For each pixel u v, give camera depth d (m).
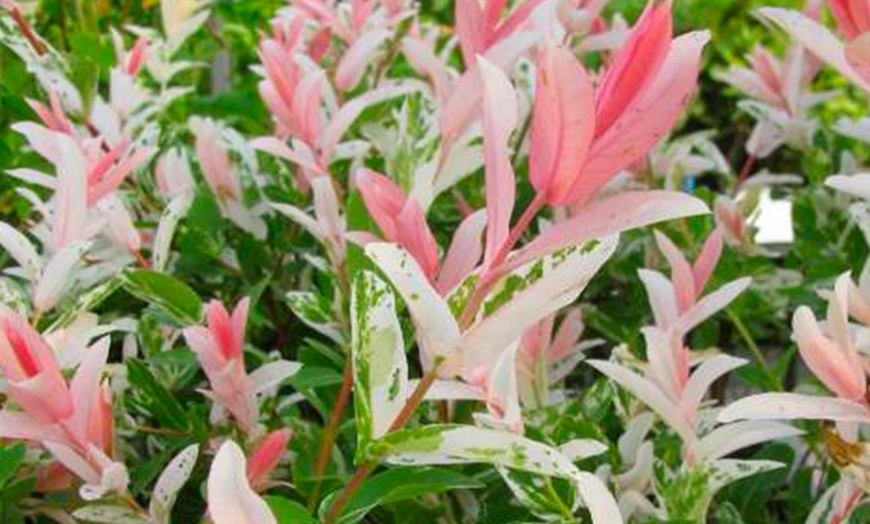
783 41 1.59
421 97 0.59
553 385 0.63
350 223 0.56
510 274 0.41
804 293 0.73
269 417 0.57
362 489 0.46
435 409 0.56
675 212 0.39
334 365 0.61
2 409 0.51
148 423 0.63
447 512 0.54
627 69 0.38
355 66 0.76
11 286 0.55
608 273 0.81
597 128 0.39
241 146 0.75
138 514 0.49
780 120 0.88
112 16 1.19
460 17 0.50
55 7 1.08
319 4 0.85
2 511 0.52
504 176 0.39
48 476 0.53
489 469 0.54
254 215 0.73
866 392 0.46
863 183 0.47
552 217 0.73
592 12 0.62
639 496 0.51
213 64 1.22
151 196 0.77
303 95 0.64
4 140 0.89
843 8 0.44
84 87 0.78
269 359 0.61
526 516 0.53
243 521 0.35
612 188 0.78
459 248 0.47
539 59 0.41
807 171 0.89
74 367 0.53
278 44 0.72
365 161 0.77
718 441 0.50
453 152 0.55
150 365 0.60
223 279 0.74
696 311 0.54
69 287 0.64
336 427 0.52
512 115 0.39
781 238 1.09
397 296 0.50
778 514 0.66
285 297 0.67
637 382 0.51
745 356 0.85
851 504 0.50
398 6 0.88
